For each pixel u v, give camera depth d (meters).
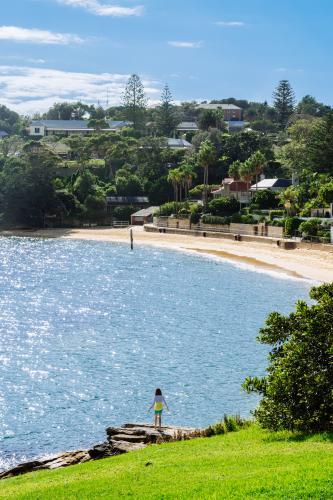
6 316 76.38
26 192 193.62
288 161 187.88
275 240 136.75
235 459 24.36
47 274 113.94
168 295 89.69
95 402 45.69
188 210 179.50
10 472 31.48
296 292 88.81
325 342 28.09
